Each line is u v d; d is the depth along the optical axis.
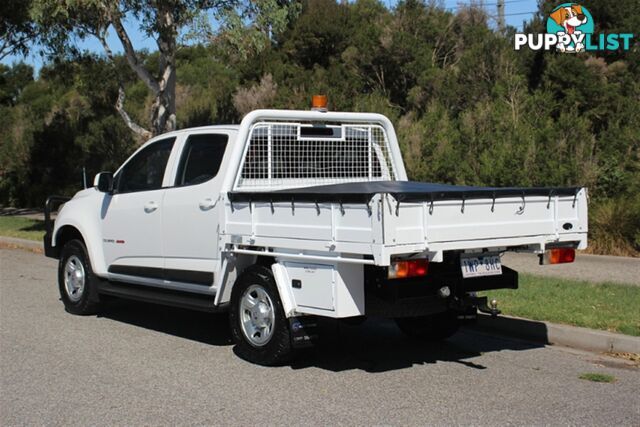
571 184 14.02
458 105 20.22
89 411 5.53
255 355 6.80
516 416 5.38
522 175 14.01
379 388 6.11
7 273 12.80
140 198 8.22
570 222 6.80
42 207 26.78
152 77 15.07
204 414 5.45
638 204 13.28
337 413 5.45
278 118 7.56
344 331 8.44
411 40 23.30
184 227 7.59
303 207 6.19
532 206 6.54
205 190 7.37
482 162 14.71
